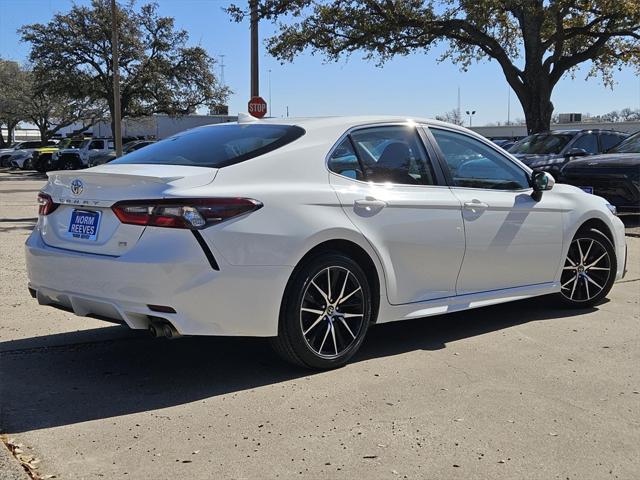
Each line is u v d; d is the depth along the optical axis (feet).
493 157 18.79
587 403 13.51
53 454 11.05
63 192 14.83
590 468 10.84
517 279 18.71
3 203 56.75
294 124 15.96
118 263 13.17
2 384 14.28
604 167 38.83
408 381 14.61
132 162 15.64
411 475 10.53
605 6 64.03
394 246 15.72
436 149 17.38
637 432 12.20
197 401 13.44
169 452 11.20
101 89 129.59
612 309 21.04
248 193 13.69
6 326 18.57
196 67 132.26
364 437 11.84
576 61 70.03
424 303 16.58
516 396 13.82
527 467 10.84
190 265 12.91
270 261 13.66
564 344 17.42
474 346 17.22
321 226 14.33
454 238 16.84
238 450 11.30
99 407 13.09
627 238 35.45
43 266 14.76
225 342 17.51
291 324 14.25
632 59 77.56
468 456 11.18
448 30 70.13
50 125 208.03
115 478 10.30
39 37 124.67
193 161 14.73
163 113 134.72
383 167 16.19
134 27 126.41
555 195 19.92
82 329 18.49
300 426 12.27
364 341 17.66
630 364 15.88
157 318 13.09
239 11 69.10
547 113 70.74
